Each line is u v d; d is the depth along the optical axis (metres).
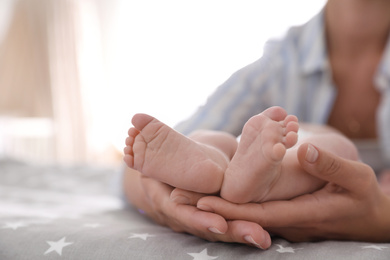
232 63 0.94
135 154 0.46
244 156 0.42
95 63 3.21
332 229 0.49
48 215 0.72
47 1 2.78
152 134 0.45
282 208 0.45
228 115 0.85
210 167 0.44
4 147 2.42
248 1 1.07
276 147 0.39
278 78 0.99
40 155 2.66
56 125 2.78
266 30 1.01
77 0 2.99
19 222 0.62
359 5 1.01
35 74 2.71
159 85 2.93
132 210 0.79
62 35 2.86
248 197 0.44
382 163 1.05
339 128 1.13
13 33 2.64
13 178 1.38
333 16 1.05
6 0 2.60
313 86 1.06
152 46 3.15
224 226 0.44
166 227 0.60
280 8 1.03
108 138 3.27
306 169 0.45
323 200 0.46
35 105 2.72
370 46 1.05
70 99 2.89
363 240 0.51
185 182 0.45
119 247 0.49
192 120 0.85
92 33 3.20
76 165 1.63
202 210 0.46
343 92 1.08
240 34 0.97
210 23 2.27
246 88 0.91
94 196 1.14
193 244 0.49
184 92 0.99
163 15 3.06
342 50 1.06
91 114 3.09
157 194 0.52
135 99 3.22
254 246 0.47
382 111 1.01
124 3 3.31
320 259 0.43
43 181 1.34
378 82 1.02
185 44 2.78
